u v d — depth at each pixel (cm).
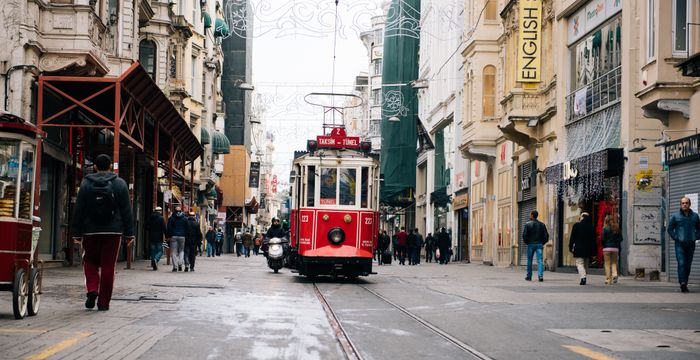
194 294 1720
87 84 2609
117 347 928
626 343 1048
